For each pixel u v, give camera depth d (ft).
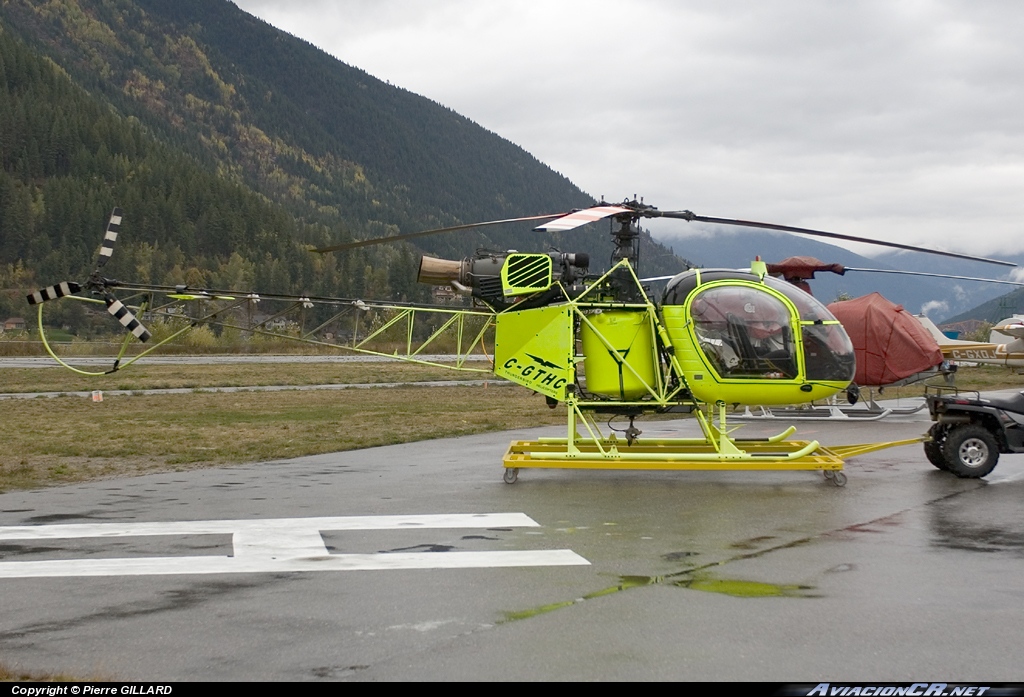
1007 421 39.91
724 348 38.75
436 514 31.73
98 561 25.05
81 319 330.54
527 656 17.56
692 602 20.94
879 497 34.94
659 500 34.40
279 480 39.55
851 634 18.75
